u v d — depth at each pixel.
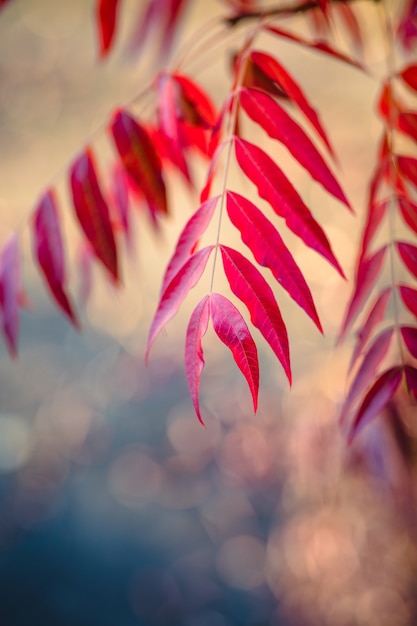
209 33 2.00
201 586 1.95
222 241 1.67
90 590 2.04
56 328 3.07
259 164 0.50
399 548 1.04
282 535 1.67
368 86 1.86
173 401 2.62
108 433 2.59
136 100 0.60
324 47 0.55
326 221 1.74
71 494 2.41
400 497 0.84
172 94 0.59
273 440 1.86
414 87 0.56
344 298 1.58
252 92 0.52
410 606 1.04
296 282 0.48
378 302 0.54
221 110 0.53
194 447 2.37
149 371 2.71
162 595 1.96
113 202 0.67
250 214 0.49
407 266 0.54
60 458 2.54
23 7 2.88
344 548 1.10
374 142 1.70
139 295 2.81
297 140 0.51
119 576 2.07
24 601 2.00
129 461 2.47
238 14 0.61
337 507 1.05
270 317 0.48
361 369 0.54
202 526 2.16
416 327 0.53
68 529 2.28
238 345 0.48
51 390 2.81
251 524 2.05
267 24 0.55
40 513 2.34
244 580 1.93
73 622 1.93
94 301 2.88
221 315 0.48
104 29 0.64
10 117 2.94
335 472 0.97
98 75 2.71
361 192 1.64
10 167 2.98
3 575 2.11
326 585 1.16
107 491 2.40
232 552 2.03
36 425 2.65
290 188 0.50
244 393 2.23
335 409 0.92
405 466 0.70
